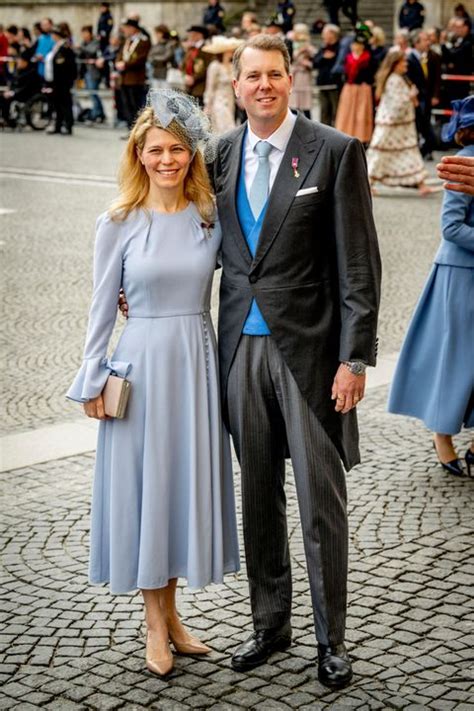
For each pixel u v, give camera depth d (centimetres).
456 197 532
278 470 383
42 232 1202
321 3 2631
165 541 371
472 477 559
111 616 415
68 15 3061
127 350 371
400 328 834
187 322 371
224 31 2597
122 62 2191
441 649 387
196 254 370
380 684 364
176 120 361
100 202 1393
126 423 369
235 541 389
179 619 395
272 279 359
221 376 376
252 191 363
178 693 360
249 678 370
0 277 997
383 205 1387
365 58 1603
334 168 354
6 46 2623
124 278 373
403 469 570
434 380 555
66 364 753
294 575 448
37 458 582
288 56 360
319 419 360
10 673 373
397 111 1441
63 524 499
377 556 465
